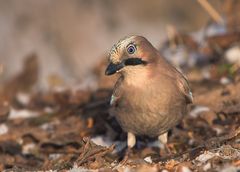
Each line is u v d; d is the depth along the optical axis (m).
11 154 11.80
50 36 22.98
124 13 23.67
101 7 23.66
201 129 11.52
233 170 8.66
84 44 22.88
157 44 22.56
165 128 10.62
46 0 23.55
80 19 23.31
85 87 15.08
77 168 9.62
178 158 10.07
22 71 16.55
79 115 12.92
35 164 11.34
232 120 11.59
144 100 10.31
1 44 22.88
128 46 10.24
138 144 11.34
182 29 22.39
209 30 15.66
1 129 12.66
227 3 15.57
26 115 13.72
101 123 12.24
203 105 12.38
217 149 9.80
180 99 10.53
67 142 11.73
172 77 10.49
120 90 10.44
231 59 14.16
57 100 14.51
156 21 23.42
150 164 9.70
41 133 12.31
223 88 12.84
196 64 14.84
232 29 15.16
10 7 23.41
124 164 9.99
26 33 23.03
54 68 22.27
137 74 10.29
